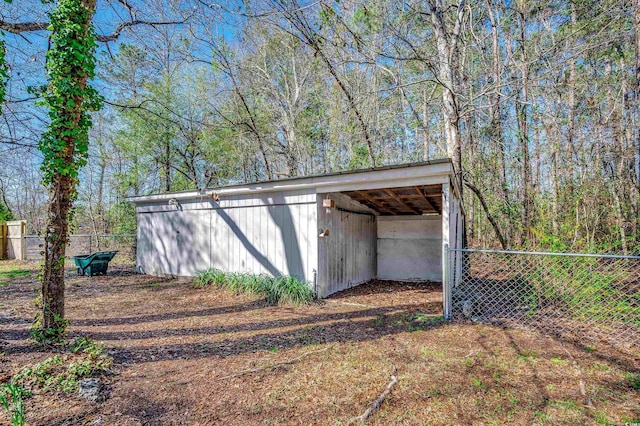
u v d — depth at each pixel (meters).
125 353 3.49
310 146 14.68
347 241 7.43
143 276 8.91
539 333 3.94
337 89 11.12
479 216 12.46
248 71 11.95
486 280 6.52
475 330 4.12
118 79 11.37
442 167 4.82
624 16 6.27
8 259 12.73
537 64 7.45
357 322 4.66
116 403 2.46
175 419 2.27
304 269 6.39
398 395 2.57
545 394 2.56
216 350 3.62
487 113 10.14
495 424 2.18
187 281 8.13
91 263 8.82
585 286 4.46
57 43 3.69
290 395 2.60
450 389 2.66
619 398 2.48
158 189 15.13
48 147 3.69
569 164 9.41
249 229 7.22
